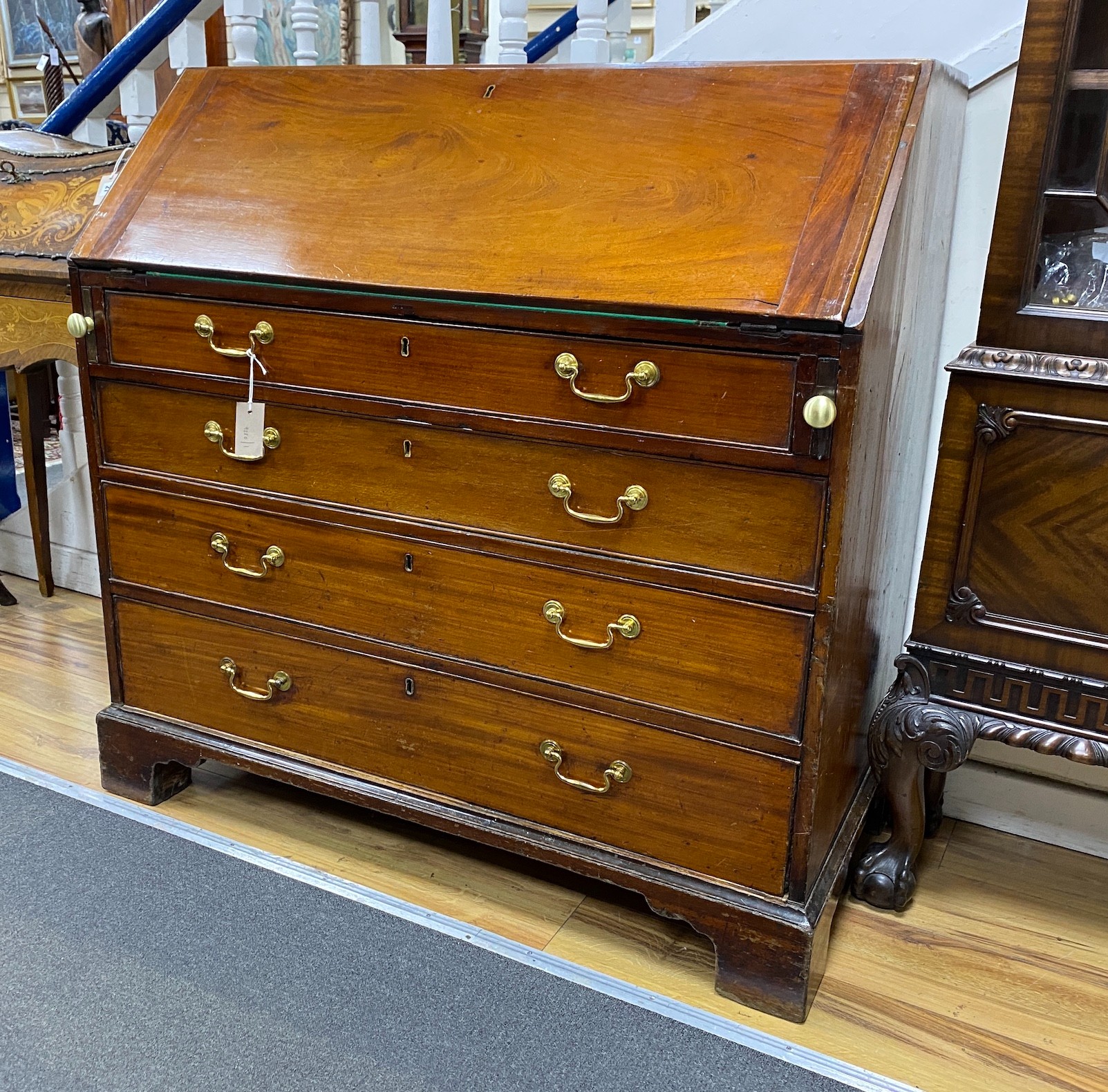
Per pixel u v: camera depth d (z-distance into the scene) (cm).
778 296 108
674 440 116
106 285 148
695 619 122
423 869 157
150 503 158
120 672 171
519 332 121
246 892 149
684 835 131
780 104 122
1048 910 154
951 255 159
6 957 133
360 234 133
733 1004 131
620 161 125
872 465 121
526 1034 124
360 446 138
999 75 150
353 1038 122
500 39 182
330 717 154
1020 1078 121
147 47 213
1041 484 125
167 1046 120
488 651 138
